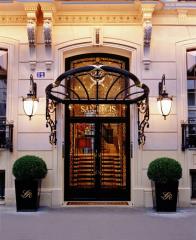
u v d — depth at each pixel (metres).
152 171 8.95
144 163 9.80
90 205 9.78
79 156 10.41
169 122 9.88
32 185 8.91
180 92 9.96
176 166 8.93
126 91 10.36
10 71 9.94
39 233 6.84
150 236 6.63
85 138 10.47
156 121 9.88
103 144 10.46
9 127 9.73
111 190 10.34
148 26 9.71
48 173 9.73
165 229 7.18
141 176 9.77
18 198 8.92
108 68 8.79
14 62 9.97
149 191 9.70
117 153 10.44
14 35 10.05
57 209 9.25
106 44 10.10
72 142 10.41
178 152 9.81
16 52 10.01
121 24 10.14
